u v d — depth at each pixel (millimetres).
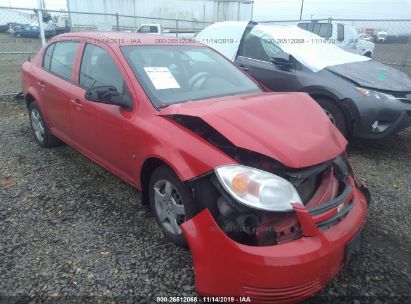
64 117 4066
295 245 2111
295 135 2443
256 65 5785
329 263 2182
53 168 4312
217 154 2383
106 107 3299
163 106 2963
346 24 13023
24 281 2531
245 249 2092
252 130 2395
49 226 3166
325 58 5527
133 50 3441
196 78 3477
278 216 2211
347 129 4984
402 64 10547
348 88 4836
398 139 5801
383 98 4699
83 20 18484
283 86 5410
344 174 2713
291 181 2301
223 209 2273
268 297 2090
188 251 2877
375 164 4793
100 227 3166
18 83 9789
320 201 2412
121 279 2580
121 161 3289
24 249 2857
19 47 16500
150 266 2711
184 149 2527
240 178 2195
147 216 3344
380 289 2578
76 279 2564
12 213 3346
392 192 4016
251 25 6223
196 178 2395
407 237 3193
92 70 3658
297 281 2072
